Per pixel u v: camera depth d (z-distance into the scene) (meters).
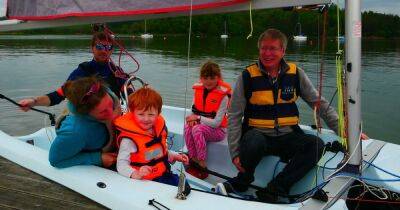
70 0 2.71
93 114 2.14
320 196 1.91
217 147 3.09
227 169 3.05
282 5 2.14
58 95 3.04
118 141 2.23
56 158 2.22
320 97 2.34
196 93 3.36
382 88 8.64
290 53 13.84
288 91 2.61
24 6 2.91
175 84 9.30
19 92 8.77
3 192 2.19
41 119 6.61
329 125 2.62
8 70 11.73
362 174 2.29
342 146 2.35
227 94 3.22
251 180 2.61
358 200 2.28
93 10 2.64
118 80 3.43
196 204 1.90
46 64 13.13
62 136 2.17
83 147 2.21
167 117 3.94
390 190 2.29
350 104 2.06
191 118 3.12
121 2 2.55
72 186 2.16
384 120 6.29
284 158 2.69
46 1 2.79
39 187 2.22
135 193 2.00
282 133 2.63
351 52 2.02
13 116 6.78
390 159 2.51
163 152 2.28
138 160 2.19
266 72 2.60
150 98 2.13
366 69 11.35
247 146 2.55
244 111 2.71
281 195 2.38
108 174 2.18
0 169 2.42
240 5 2.25
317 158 2.45
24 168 2.44
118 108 2.34
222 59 13.28
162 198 1.95
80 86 2.09
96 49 3.38
